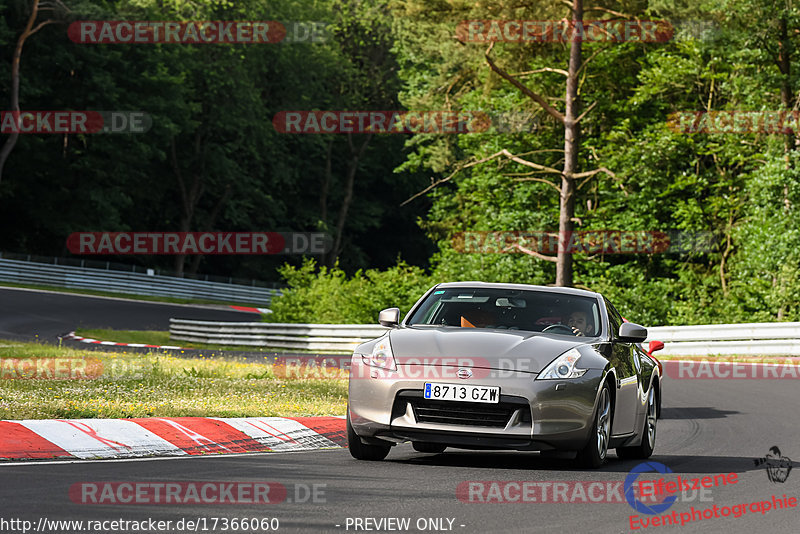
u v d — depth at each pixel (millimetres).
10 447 31359
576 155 137000
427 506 24453
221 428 37875
